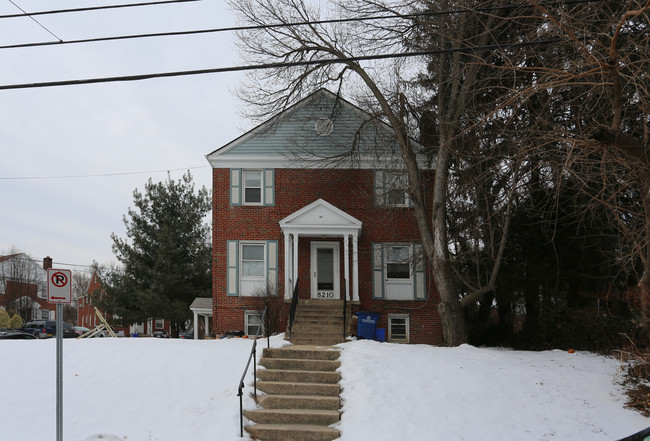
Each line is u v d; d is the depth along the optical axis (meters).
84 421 9.55
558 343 17.22
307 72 18.77
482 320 21.33
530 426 9.51
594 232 16.38
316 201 20.66
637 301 15.27
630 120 12.63
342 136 22.17
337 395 10.85
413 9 17.23
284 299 20.73
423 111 18.81
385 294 21.47
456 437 9.03
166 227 33.69
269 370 11.64
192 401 10.41
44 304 84.75
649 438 5.52
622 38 11.97
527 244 18.20
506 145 14.95
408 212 21.70
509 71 12.75
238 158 22.19
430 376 11.62
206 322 26.66
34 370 11.73
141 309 32.91
